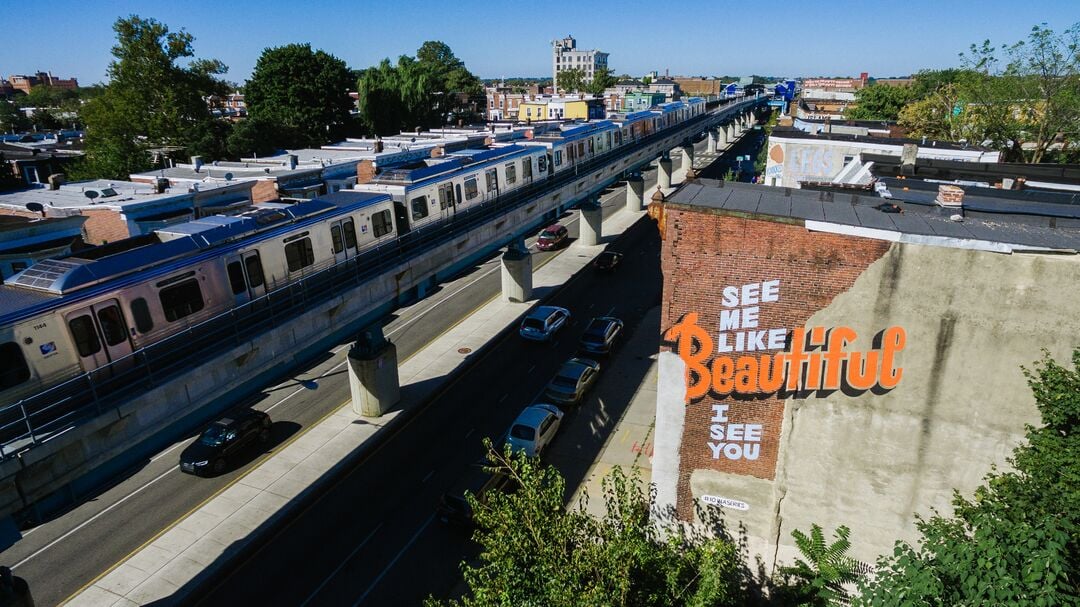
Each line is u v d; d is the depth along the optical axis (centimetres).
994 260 1270
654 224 5806
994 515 1075
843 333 1431
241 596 1838
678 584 1216
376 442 2602
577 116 11338
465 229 2869
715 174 8631
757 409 1555
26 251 3141
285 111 7250
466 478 2145
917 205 1678
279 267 2069
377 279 2203
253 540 2061
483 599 1176
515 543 1202
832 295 1412
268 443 2603
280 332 1778
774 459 1580
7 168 4953
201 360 1545
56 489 1241
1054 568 864
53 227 3247
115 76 5716
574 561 1173
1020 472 1332
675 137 7419
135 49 5603
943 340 1359
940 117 5569
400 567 1944
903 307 1368
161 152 5881
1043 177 2814
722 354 1539
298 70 7488
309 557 1991
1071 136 4344
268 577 1909
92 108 5588
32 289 1473
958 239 1284
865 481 1516
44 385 1389
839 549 1516
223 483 2352
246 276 1950
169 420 1467
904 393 1424
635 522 1243
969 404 1378
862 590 1064
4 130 10981
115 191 3669
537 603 1134
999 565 904
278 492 2300
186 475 2406
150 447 1448
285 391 3031
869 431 1477
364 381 2723
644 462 2412
